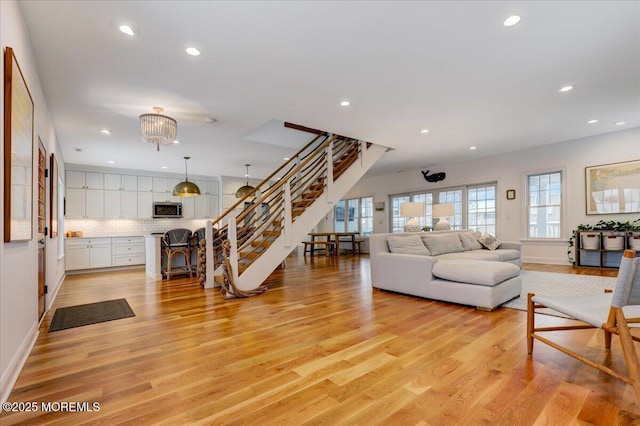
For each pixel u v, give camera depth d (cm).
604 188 557
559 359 205
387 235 438
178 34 240
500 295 330
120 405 157
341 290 427
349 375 186
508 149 652
